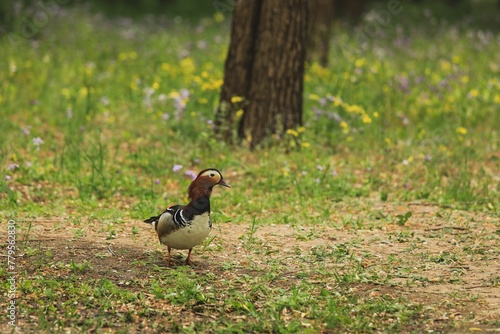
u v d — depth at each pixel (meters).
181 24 36.06
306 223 13.18
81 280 10.18
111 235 12.02
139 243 11.72
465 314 9.45
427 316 9.41
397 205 14.43
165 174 16.06
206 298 9.74
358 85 21.25
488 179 15.80
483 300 9.85
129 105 20.70
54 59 25.20
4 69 22.95
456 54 26.02
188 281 10.02
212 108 19.27
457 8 42.44
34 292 9.72
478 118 20.02
